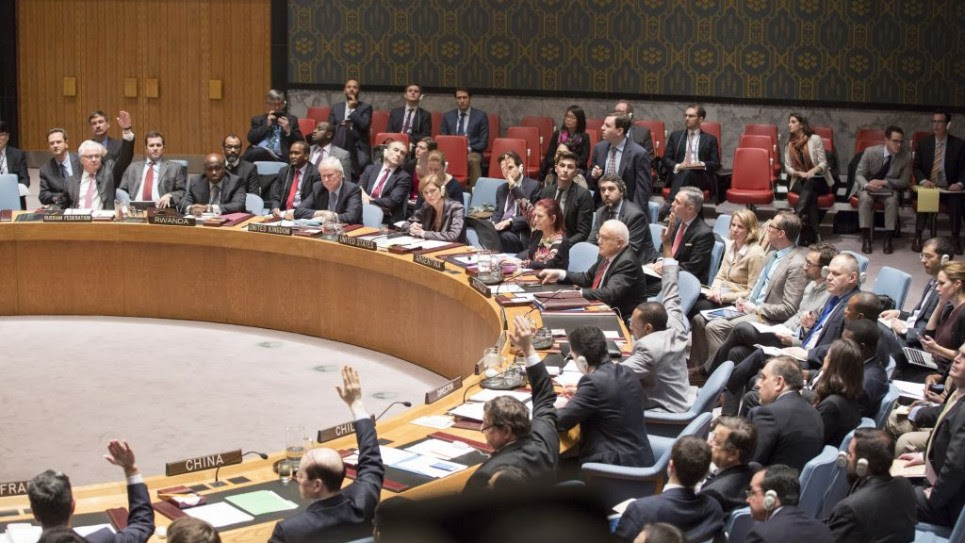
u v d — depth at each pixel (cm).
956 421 734
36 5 2566
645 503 621
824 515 754
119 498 641
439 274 1259
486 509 157
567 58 2359
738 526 675
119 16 2559
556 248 1314
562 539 154
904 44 2214
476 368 897
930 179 1909
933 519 744
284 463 677
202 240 1519
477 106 2406
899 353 1018
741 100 2297
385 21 2412
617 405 762
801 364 1034
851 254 1060
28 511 621
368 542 551
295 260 1499
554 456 677
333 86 2450
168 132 2588
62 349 1407
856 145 2125
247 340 1477
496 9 2372
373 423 635
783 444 781
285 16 2441
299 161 1659
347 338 1471
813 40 2248
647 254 1375
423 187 1456
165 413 1169
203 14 2541
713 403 845
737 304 1237
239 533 585
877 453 668
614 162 1673
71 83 2588
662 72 2323
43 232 1531
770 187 1973
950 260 1116
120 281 1573
